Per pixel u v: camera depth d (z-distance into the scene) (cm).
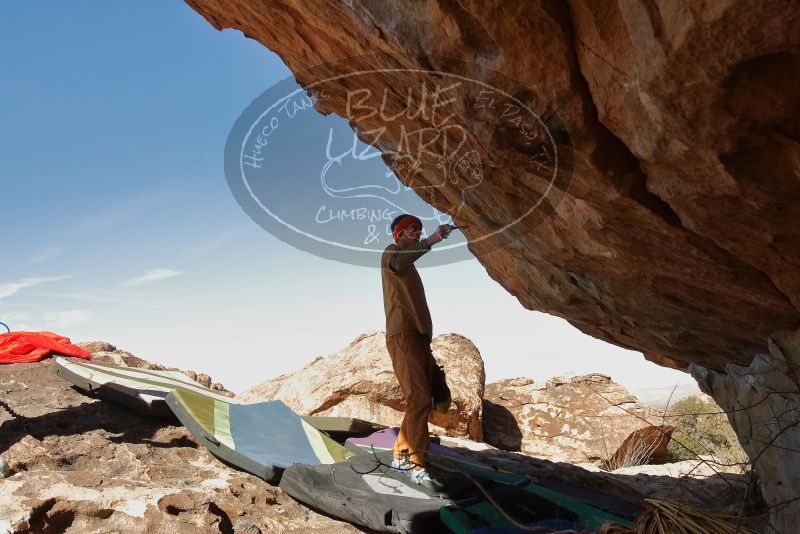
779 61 159
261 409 588
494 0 187
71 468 436
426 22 206
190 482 440
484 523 394
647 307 376
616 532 330
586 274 375
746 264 275
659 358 513
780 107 168
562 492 455
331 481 458
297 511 432
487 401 1042
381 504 419
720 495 550
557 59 199
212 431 503
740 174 197
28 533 333
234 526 388
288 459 495
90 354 771
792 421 315
